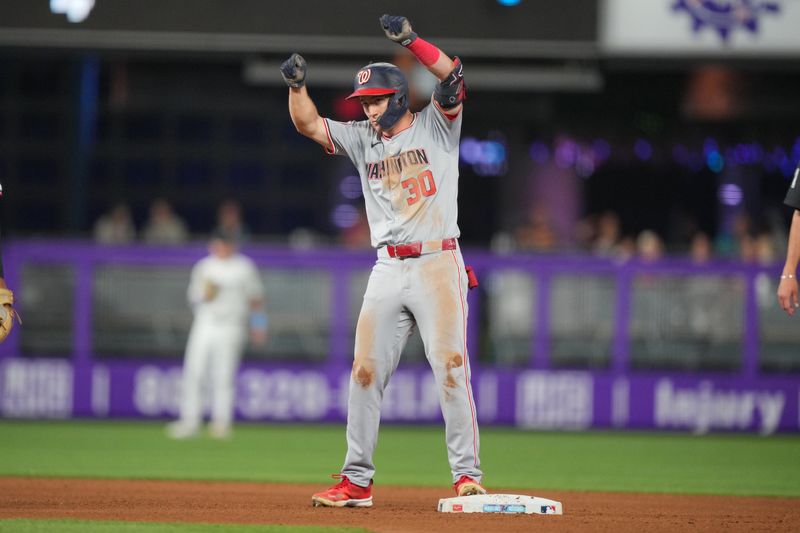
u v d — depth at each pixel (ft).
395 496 85.10
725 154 229.45
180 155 217.77
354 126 71.56
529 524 63.57
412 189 69.62
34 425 156.56
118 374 163.32
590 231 204.74
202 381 155.84
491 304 163.22
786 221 227.61
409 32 66.85
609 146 227.81
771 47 151.64
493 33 152.46
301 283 162.81
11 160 215.51
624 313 162.30
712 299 162.20
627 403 162.40
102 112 216.33
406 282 69.82
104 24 153.38
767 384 161.79
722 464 122.52
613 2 152.35
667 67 156.35
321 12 153.28
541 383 163.12
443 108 69.00
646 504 80.64
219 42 153.48
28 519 63.36
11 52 155.22
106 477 99.04
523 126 223.92
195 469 109.60
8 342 162.71
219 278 142.31
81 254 162.91
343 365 162.81
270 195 219.00
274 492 87.15
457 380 69.82
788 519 70.69
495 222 224.53
